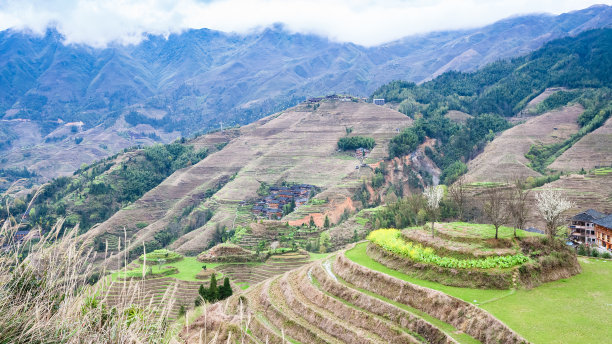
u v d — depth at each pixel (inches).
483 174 7111.2
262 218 6589.6
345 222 5428.2
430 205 1959.9
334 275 1959.9
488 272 1528.1
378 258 1930.4
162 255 4347.9
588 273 1617.9
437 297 1445.6
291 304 1852.9
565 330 1142.3
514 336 1132.5
